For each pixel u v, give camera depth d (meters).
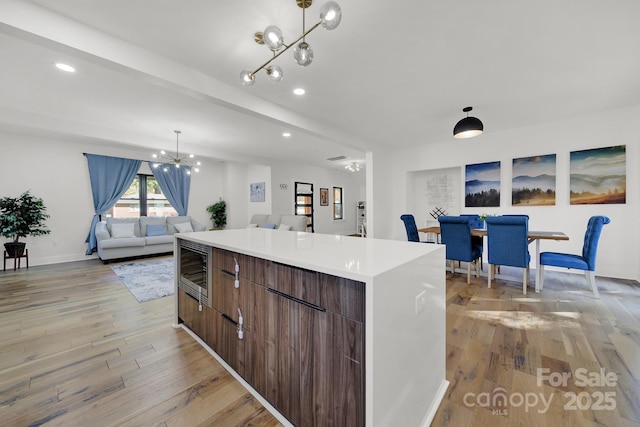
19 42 2.12
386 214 5.96
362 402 1.03
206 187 7.57
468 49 2.26
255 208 8.06
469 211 5.18
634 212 3.65
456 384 1.62
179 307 2.44
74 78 2.72
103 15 1.83
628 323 2.37
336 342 1.11
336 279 1.10
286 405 1.35
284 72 2.61
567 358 1.85
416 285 1.29
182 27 1.97
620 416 1.35
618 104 3.52
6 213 4.41
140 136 4.82
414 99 3.29
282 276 1.35
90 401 1.49
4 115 3.53
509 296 3.12
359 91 3.05
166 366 1.83
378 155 5.69
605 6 1.77
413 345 1.27
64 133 4.34
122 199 6.14
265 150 6.34
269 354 1.44
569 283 3.57
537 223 4.41
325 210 9.29
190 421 1.37
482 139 5.01
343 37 2.09
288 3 1.74
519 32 2.04
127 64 2.12
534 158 4.41
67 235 5.31
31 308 2.86
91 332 2.31
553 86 2.97
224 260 1.79
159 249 5.63
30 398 1.51
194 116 3.86
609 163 3.79
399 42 2.15
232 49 2.24
